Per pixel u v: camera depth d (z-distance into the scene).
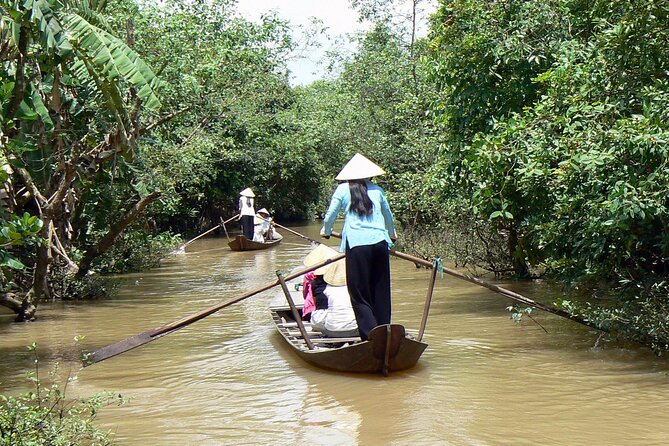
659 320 7.09
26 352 8.59
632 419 5.59
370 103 23.17
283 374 7.32
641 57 7.58
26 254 12.15
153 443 5.31
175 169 16.78
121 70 8.45
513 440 5.20
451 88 10.69
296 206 39.97
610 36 7.60
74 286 12.75
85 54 8.70
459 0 10.49
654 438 5.16
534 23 9.90
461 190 11.73
